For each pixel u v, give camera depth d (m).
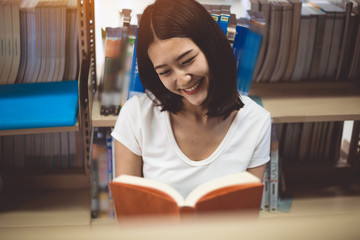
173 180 1.12
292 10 1.49
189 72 0.92
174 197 0.68
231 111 1.07
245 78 1.40
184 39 0.89
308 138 1.81
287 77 1.63
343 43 1.57
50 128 1.34
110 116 1.44
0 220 1.60
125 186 0.70
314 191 1.78
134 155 1.16
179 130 1.11
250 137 1.11
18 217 1.62
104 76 1.39
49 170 1.77
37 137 1.71
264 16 1.49
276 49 1.56
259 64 1.59
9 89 1.46
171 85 0.96
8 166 1.76
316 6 1.60
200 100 0.99
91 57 1.54
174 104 1.06
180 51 0.89
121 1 1.55
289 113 1.45
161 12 0.88
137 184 0.71
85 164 1.71
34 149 1.74
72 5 1.46
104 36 1.47
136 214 0.73
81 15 1.36
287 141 1.81
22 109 1.33
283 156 1.84
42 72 1.51
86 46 1.40
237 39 1.35
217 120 1.10
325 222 0.39
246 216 0.40
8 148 1.73
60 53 1.50
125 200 0.72
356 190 1.79
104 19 1.56
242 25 1.33
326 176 1.85
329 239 0.38
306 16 1.51
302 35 1.55
